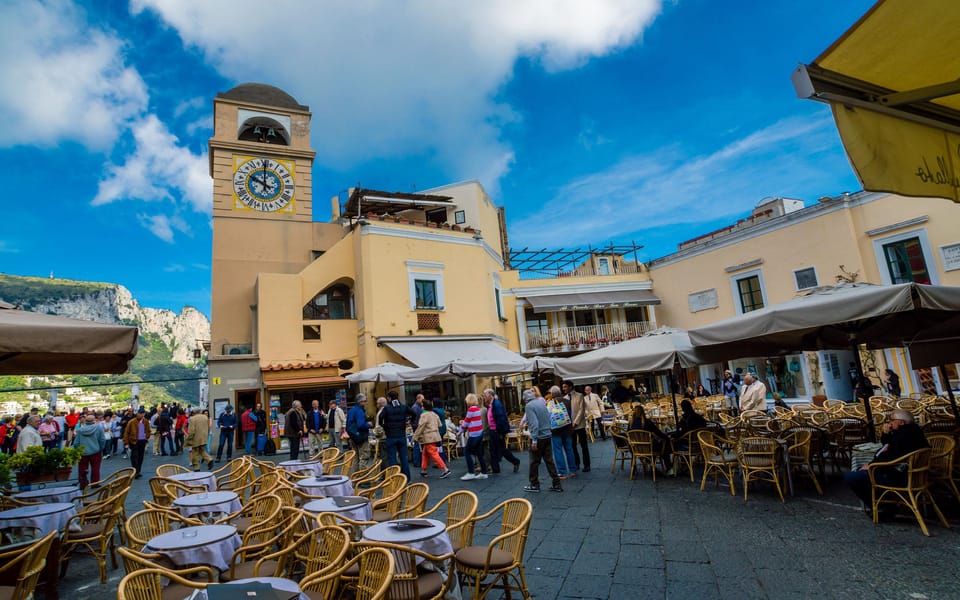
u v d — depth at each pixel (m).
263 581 2.79
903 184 2.36
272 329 19.17
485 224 26.91
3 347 3.96
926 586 3.80
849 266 19.53
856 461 6.03
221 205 22.53
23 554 3.53
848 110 2.32
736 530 5.50
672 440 8.72
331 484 6.00
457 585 3.68
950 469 5.54
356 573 3.71
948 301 5.35
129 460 16.53
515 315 26.97
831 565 4.34
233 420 15.41
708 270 25.08
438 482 9.90
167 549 3.60
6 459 7.70
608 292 28.14
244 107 23.89
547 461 8.31
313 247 23.61
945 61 2.43
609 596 4.09
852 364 18.97
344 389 19.36
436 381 20.03
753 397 10.45
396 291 20.50
